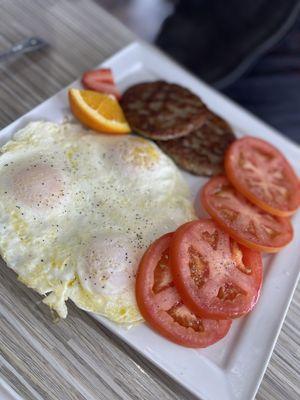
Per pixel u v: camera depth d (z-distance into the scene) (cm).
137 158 28
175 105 33
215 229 27
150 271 24
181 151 31
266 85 47
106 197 27
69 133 30
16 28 37
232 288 25
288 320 28
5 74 34
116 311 23
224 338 25
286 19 44
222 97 37
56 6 40
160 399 23
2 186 25
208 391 23
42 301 24
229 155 31
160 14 60
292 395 25
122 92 35
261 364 24
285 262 29
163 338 24
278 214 30
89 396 23
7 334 24
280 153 33
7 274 25
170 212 28
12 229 24
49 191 26
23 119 30
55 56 37
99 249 24
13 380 22
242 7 45
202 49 47
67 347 24
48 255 24
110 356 24
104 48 38
